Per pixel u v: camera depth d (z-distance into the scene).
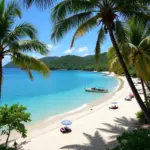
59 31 10.88
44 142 14.32
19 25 10.82
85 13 10.73
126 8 10.28
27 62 11.73
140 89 39.31
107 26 10.42
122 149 4.36
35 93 40.88
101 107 26.36
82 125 18.09
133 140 4.38
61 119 21.20
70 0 10.12
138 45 14.45
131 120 18.66
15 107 11.37
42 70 12.38
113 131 15.77
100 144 13.12
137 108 24.34
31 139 15.05
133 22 11.26
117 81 68.25
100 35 12.38
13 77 83.00
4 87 50.31
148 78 14.23
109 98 34.44
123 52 12.14
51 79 76.06
